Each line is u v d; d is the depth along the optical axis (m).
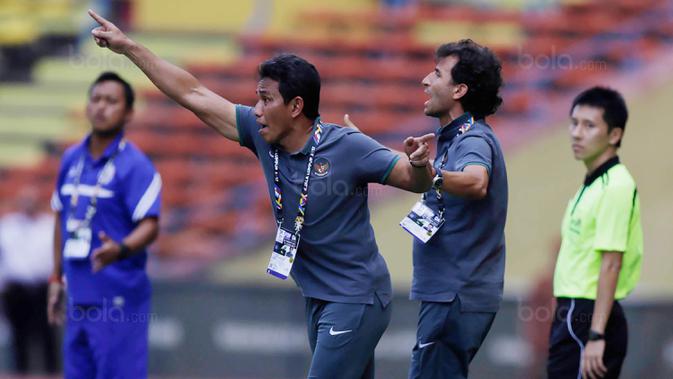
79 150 21.50
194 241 41.44
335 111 45.44
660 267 37.09
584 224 19.05
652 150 38.47
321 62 47.53
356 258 16.36
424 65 47.34
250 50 48.94
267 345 32.72
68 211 21.23
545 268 33.88
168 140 45.69
